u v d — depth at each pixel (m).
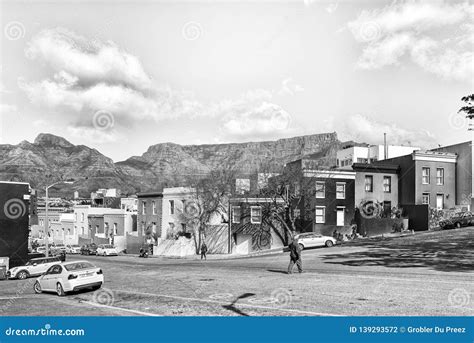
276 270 22.94
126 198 74.56
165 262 39.34
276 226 45.22
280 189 43.12
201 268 27.62
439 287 14.53
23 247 35.69
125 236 63.62
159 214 55.97
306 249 37.28
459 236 33.38
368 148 54.94
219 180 48.78
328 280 17.47
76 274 18.94
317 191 43.72
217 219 50.16
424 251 26.45
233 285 17.67
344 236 43.97
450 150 48.56
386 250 28.88
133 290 18.25
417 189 45.94
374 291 14.39
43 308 14.81
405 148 53.84
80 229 74.44
